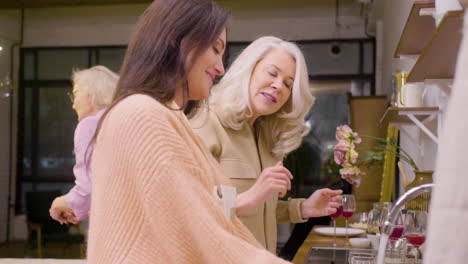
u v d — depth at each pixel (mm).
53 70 10078
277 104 1896
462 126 436
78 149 2322
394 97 3475
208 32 1067
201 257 913
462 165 431
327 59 9398
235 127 1890
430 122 3518
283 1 9414
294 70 1917
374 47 9266
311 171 9102
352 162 2801
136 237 926
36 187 10055
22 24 10094
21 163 10055
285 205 2100
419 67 2016
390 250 1763
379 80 8844
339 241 2982
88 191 2330
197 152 1019
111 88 2492
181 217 915
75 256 8086
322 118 9352
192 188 933
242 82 1881
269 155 2033
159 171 917
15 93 10047
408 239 1858
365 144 6098
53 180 10039
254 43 1944
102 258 936
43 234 8398
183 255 908
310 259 2387
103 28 9961
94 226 968
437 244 439
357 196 5648
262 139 2031
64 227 8594
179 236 912
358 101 6176
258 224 1895
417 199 2486
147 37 1064
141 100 983
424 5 1893
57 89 10062
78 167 2346
